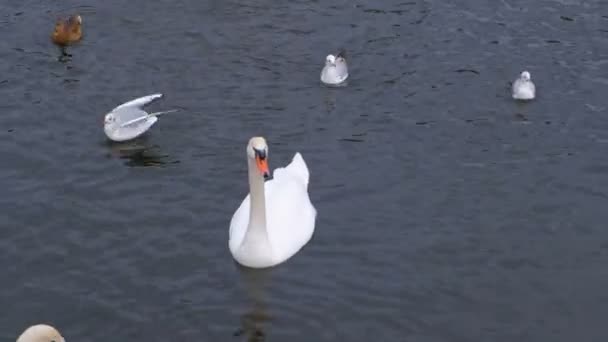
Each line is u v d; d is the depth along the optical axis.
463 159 22.81
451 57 27.84
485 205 20.97
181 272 18.67
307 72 27.09
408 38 28.84
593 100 25.64
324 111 25.08
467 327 17.34
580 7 30.69
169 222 20.20
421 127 24.30
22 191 21.09
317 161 22.67
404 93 26.00
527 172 22.25
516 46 28.44
